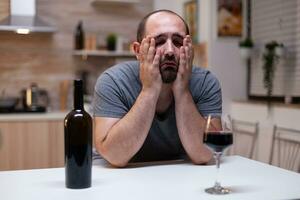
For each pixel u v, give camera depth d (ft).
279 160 10.35
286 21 11.14
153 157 5.36
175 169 4.66
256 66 12.38
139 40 5.12
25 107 12.31
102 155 4.82
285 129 9.80
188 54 4.91
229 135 3.78
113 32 13.79
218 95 5.40
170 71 4.80
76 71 13.48
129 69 5.28
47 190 3.76
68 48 13.41
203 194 3.63
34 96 12.39
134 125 4.65
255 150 11.39
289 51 11.07
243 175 4.38
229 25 12.41
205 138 3.86
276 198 3.53
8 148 11.10
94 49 12.95
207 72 5.53
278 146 10.43
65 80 13.41
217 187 3.80
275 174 4.43
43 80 13.23
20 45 12.98
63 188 3.83
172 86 4.91
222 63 12.39
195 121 4.91
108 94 5.00
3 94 12.87
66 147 3.82
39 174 4.42
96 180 4.13
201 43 12.62
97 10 13.61
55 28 13.17
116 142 4.65
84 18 13.50
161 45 4.82
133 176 4.31
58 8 13.25
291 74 11.05
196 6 12.78
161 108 5.10
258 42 12.30
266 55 11.27
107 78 5.16
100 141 4.80
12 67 12.94
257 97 12.37
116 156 4.68
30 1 11.85
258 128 11.25
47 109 12.75
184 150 5.32
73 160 3.78
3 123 11.03
